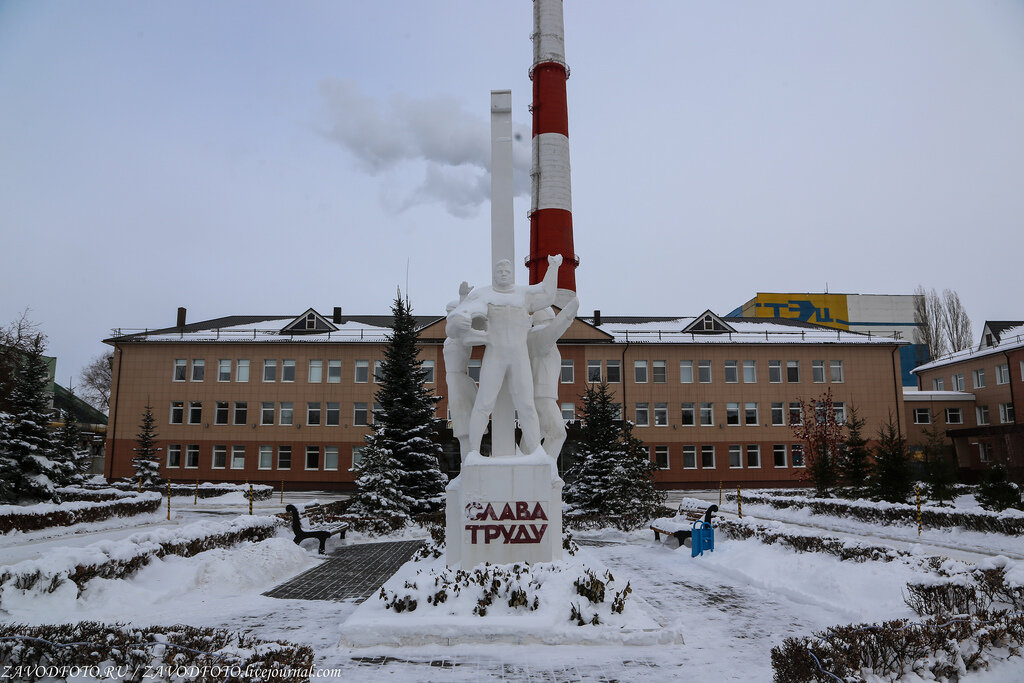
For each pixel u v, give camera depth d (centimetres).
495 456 1062
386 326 5066
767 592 1166
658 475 4625
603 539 2064
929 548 1652
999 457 4150
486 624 787
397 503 2412
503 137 1150
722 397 4734
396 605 833
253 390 4653
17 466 2681
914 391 5288
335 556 1688
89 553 1066
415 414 2731
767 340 4838
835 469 2930
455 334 1059
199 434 4612
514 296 1081
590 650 770
